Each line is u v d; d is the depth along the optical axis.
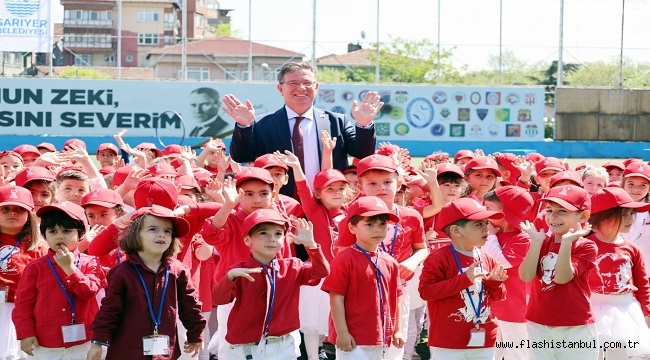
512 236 7.80
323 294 8.45
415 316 9.55
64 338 6.67
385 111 37.53
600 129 39.03
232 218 7.81
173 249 6.50
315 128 9.42
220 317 7.82
